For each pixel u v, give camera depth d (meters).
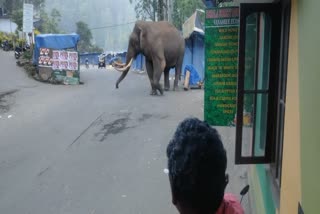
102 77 22.69
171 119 10.29
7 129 9.91
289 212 2.55
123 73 15.27
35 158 7.58
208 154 1.36
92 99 13.56
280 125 3.46
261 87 4.04
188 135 1.40
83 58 53.06
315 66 1.93
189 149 1.37
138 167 6.91
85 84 18.53
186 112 11.09
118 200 5.64
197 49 22.52
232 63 5.26
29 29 20.86
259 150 4.05
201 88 16.84
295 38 2.54
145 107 11.91
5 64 20.69
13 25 41.47
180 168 1.36
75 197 5.79
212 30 5.25
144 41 14.34
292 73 2.61
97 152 7.81
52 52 18.03
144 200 5.61
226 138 8.38
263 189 4.07
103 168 6.91
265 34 3.91
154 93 14.43
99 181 6.35
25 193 6.00
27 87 16.19
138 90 15.93
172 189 1.42
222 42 5.25
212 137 1.40
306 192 2.02
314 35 1.98
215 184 1.36
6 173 6.84
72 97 14.06
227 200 1.52
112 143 8.37
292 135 2.51
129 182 6.27
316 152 1.83
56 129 9.70
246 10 3.57
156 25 14.84
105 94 14.77
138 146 8.09
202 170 1.35
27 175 6.71
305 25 2.22
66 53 18.06
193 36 22.44
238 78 3.72
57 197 5.82
